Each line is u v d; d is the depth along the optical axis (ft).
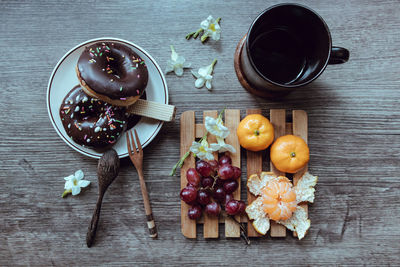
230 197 1.97
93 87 1.82
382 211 2.07
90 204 2.05
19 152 2.05
